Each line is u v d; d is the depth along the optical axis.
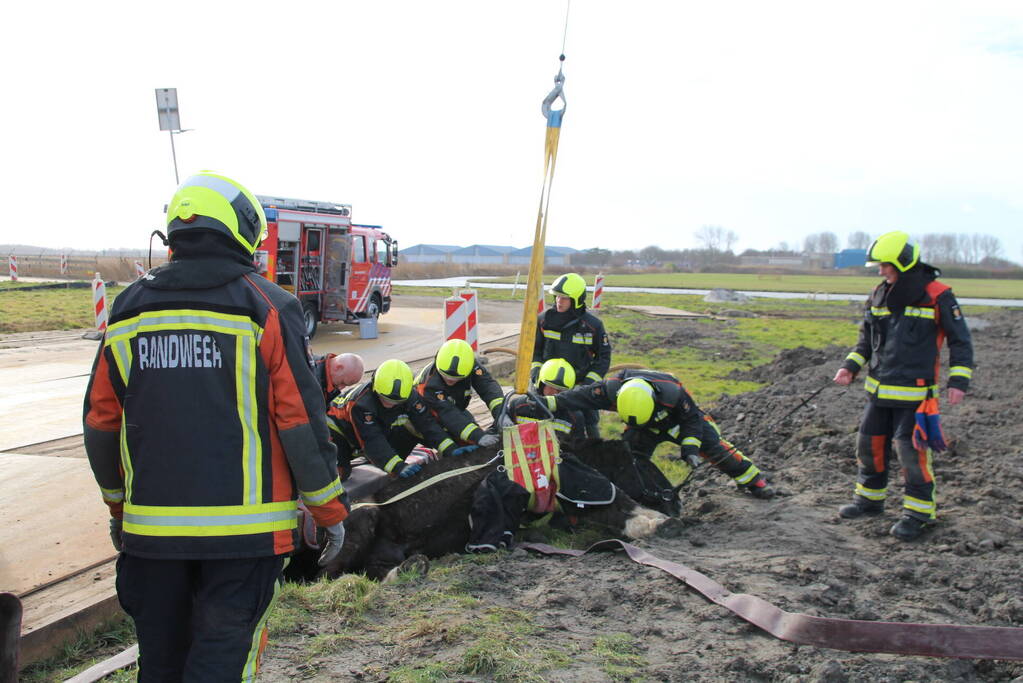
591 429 7.59
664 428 6.69
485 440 6.23
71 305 23.66
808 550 5.22
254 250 2.78
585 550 5.33
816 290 50.75
